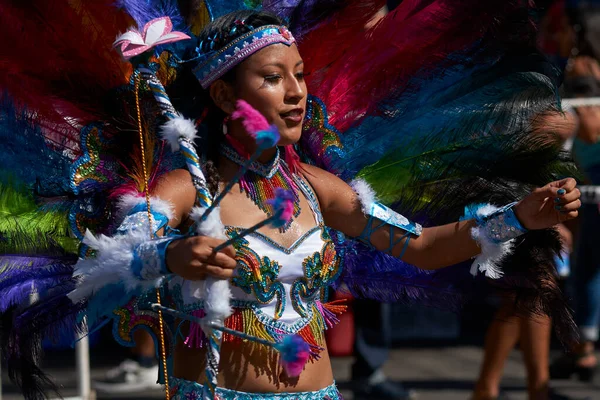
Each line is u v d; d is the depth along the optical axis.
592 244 6.65
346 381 7.01
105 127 3.23
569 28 6.38
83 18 3.26
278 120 2.99
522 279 3.46
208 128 3.16
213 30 3.05
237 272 2.92
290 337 2.60
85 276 2.68
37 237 3.17
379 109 3.63
